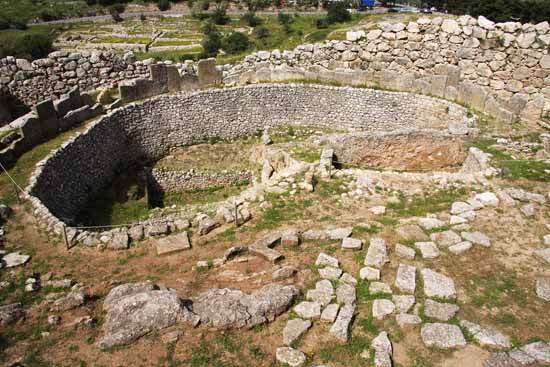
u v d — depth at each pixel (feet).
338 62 71.92
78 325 26.40
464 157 53.06
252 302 26.73
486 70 64.75
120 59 65.21
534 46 60.39
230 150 65.67
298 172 46.78
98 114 56.75
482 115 59.72
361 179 44.52
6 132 48.85
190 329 25.39
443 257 31.60
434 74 68.54
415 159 55.26
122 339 24.45
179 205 55.77
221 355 24.13
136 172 59.88
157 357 23.94
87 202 50.83
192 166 61.93
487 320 26.21
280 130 67.77
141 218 49.62
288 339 24.77
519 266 30.68
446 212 38.09
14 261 33.30
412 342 24.88
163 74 63.57
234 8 289.94
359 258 31.83
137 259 34.78
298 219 38.60
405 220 36.65
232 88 65.57
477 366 23.25
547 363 22.99
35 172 43.14
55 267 33.45
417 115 65.05
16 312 27.12
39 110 48.52
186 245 35.70
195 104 64.28
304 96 67.36
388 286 28.68
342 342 24.70
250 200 42.80
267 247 33.45
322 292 28.17
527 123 57.72
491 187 41.88
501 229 34.78
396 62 70.18
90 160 51.85
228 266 32.45
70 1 317.83
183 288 30.14
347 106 67.41
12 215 38.17
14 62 58.75
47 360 24.00
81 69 63.00
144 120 60.80
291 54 71.77
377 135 54.08
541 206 37.45
